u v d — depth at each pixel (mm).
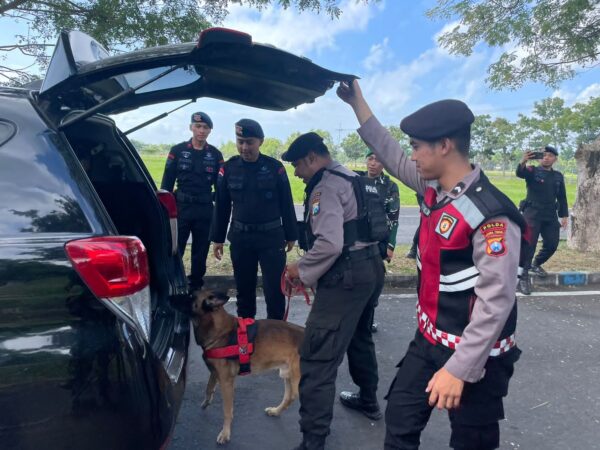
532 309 5438
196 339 2826
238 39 1881
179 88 2832
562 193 6430
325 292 2557
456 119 1756
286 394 3104
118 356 1617
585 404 3367
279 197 3932
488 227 1643
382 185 4395
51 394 1557
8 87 1995
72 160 1810
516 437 2971
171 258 3094
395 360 4020
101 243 1670
